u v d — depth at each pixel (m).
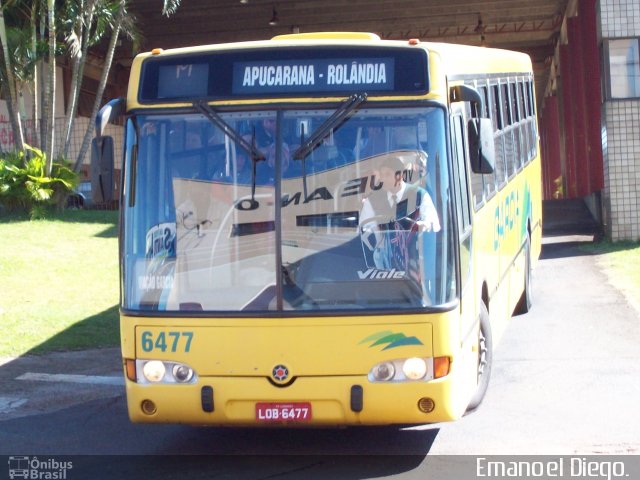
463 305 7.00
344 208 6.71
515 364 10.33
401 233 6.66
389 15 34.19
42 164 22.28
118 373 11.11
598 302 13.68
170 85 7.02
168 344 6.74
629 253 18.34
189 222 6.86
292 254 6.68
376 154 6.74
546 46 40.06
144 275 6.88
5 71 22.55
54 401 9.88
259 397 6.62
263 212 6.76
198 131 6.93
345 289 6.61
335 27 36.09
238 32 36.25
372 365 6.53
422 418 6.55
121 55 37.62
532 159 14.16
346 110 6.75
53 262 17.62
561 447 7.41
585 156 29.08
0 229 20.38
